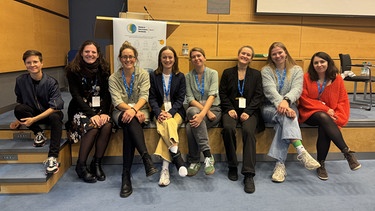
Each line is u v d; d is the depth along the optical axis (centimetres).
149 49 281
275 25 503
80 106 247
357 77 391
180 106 261
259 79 271
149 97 263
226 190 231
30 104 249
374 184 243
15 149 241
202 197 219
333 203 212
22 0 374
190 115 251
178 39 494
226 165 281
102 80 255
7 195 219
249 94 269
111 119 257
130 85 255
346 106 269
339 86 268
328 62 267
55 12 492
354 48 520
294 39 509
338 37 514
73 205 205
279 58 267
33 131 251
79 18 562
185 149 279
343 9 496
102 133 245
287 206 207
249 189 227
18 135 264
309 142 289
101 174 246
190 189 232
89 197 217
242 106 266
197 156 257
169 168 272
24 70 382
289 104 257
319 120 255
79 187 233
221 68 307
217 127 279
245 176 238
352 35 516
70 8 559
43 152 243
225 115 264
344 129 291
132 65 249
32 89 244
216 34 498
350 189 234
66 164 264
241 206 206
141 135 232
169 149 236
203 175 258
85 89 252
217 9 491
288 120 246
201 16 491
